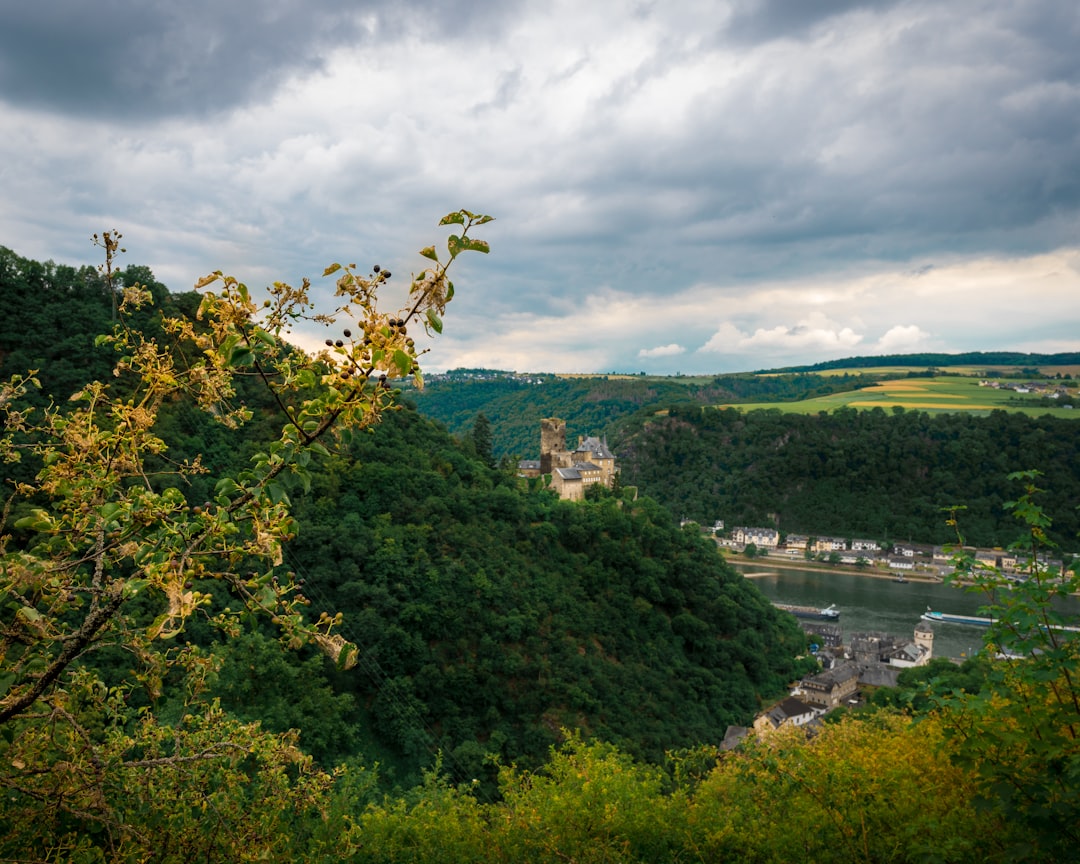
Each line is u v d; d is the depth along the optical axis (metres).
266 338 5.99
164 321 6.73
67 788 7.24
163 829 8.34
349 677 51.25
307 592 56.09
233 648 37.50
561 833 11.71
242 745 8.01
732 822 11.85
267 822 8.42
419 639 55.38
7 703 6.12
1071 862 7.79
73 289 67.19
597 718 58.75
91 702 10.06
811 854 10.51
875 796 10.72
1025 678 7.86
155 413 6.76
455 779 47.72
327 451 6.34
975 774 10.14
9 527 33.00
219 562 6.51
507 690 57.47
